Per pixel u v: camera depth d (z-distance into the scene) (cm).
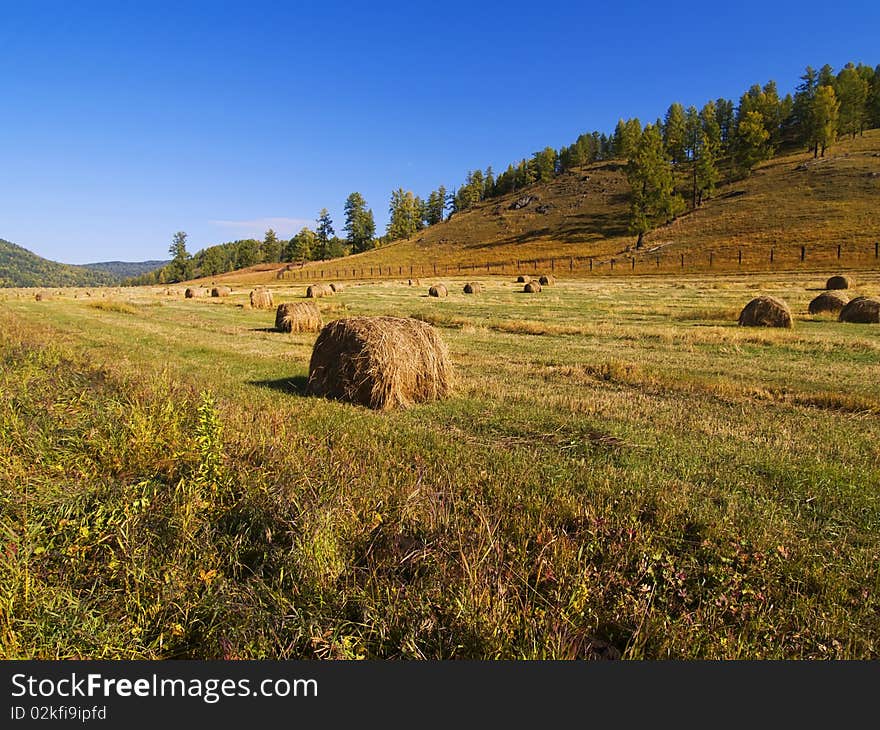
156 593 316
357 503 424
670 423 704
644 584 346
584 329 1744
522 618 304
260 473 455
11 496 393
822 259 5984
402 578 344
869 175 8562
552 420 709
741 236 7506
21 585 301
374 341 811
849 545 392
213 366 1112
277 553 356
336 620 300
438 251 12181
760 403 826
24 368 886
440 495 439
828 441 623
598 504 442
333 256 14288
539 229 11844
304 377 1023
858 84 10950
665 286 4472
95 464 461
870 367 1112
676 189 11169
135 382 800
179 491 420
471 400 847
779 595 338
